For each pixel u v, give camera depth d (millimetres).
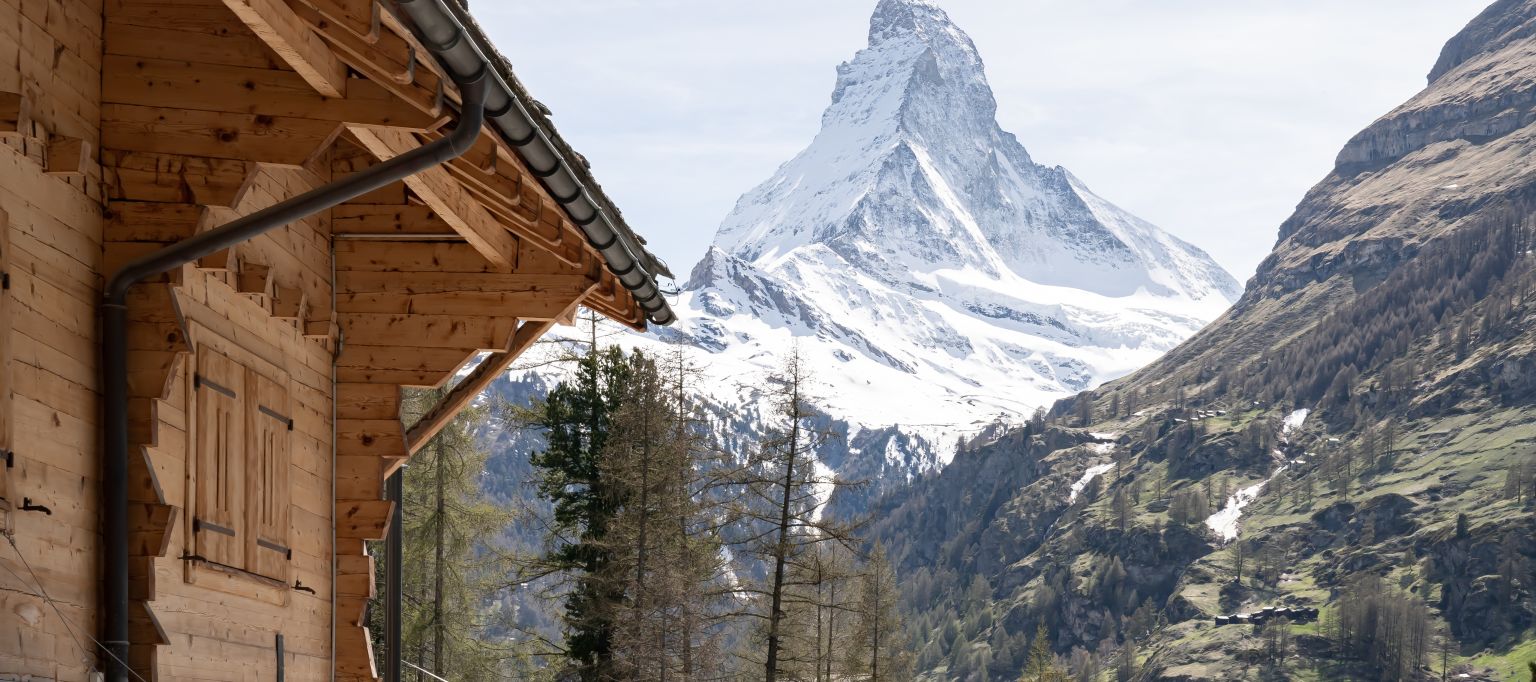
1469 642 188000
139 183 6617
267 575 8070
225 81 6703
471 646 33594
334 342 9312
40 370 5883
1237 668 191500
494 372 10062
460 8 5820
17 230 5746
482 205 8594
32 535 5754
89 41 6539
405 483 32031
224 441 7504
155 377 6488
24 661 5672
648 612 32250
